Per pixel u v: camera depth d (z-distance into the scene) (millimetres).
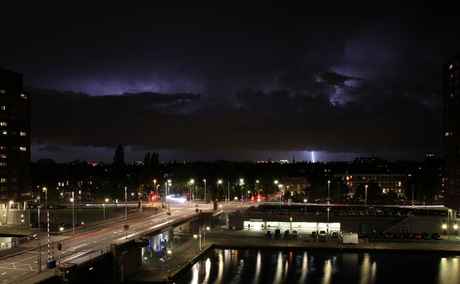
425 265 96562
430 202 177000
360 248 108375
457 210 120438
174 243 116188
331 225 132250
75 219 150750
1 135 151125
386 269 93812
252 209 150500
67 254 80062
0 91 151375
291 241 117375
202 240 119312
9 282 62688
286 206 162250
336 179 195625
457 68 123125
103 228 110812
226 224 140125
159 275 85000
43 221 154375
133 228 110562
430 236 120312
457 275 89500
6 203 152250
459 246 109875
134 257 88250
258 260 101375
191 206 170875
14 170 156000
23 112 160750
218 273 90875
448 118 129500
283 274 90562
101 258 77875
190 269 93875
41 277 65062
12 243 88500
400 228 125312
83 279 81438
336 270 93250
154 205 176750
